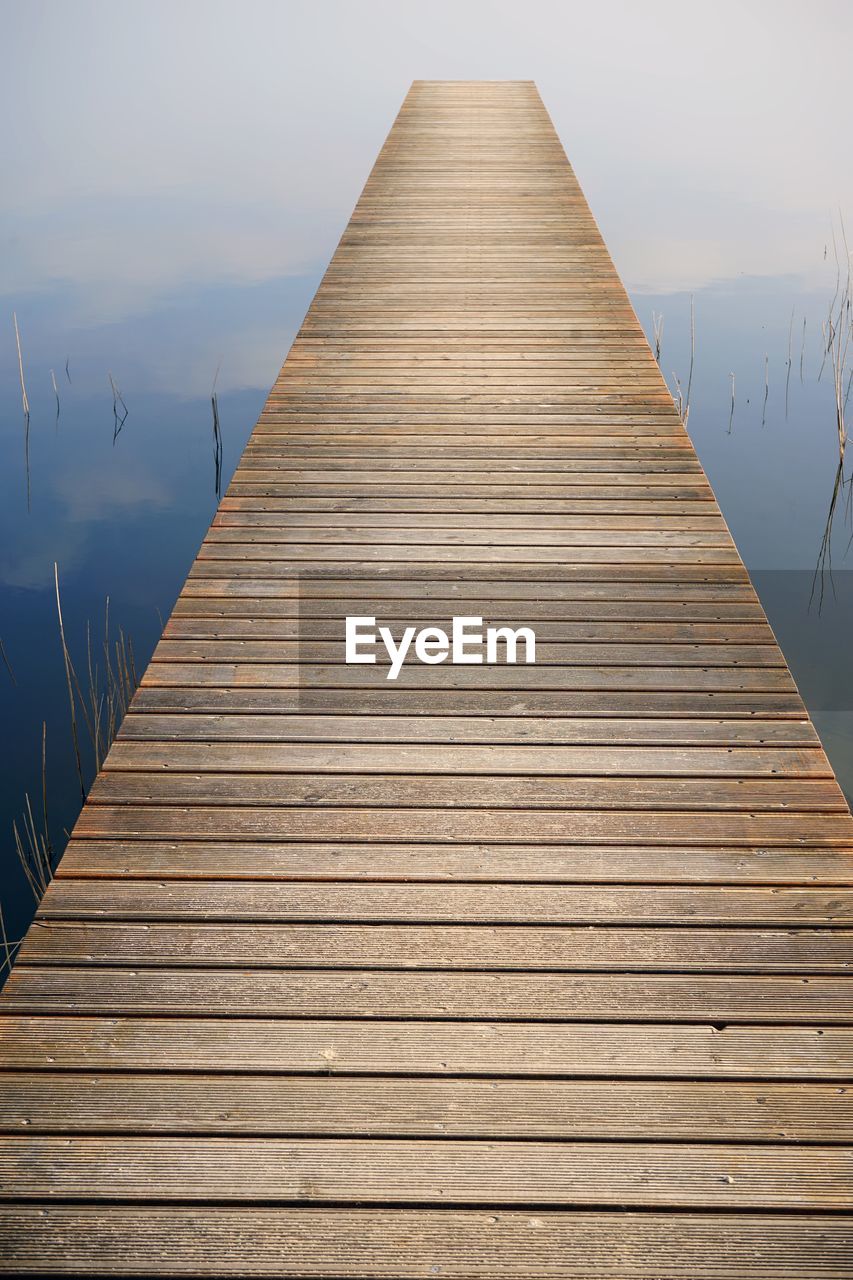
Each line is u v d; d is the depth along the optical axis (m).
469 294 4.63
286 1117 1.39
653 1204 1.29
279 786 1.97
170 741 2.09
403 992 1.57
